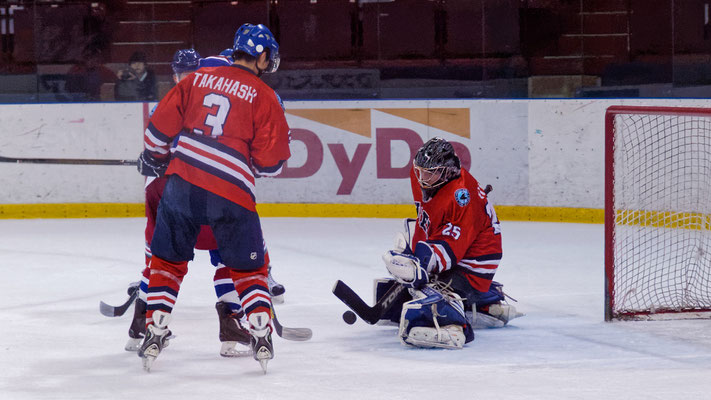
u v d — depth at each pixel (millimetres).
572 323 14070
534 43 27766
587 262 19875
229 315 11969
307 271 19031
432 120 26922
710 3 26188
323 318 14570
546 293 16578
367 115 27141
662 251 19688
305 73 28672
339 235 23875
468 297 13023
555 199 26141
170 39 28859
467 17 27969
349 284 17625
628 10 27062
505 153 26531
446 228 12367
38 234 24484
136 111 27609
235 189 11016
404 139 27062
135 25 28750
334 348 12539
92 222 26688
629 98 25297
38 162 27609
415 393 10203
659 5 26750
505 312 13656
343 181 27391
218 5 28703
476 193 12734
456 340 12211
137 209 27703
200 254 21203
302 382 10750
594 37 27406
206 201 10953
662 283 16891
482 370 11234
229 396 10172
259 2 28594
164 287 11281
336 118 27234
